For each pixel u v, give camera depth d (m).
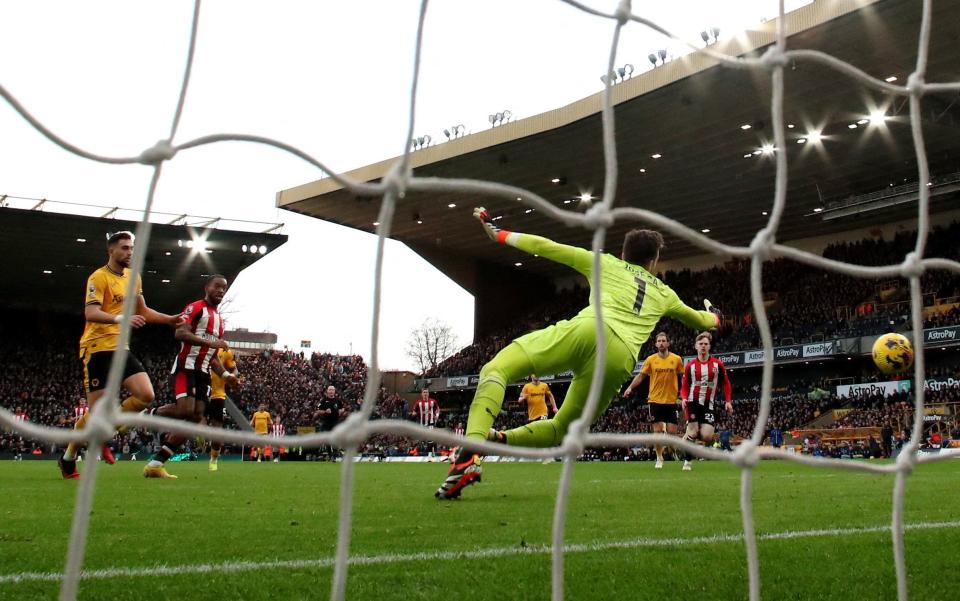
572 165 32.22
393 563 2.78
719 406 35.12
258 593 2.30
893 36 21.94
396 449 30.42
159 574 2.56
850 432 29.22
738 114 26.97
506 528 3.77
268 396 40.38
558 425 5.47
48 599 2.21
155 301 45.41
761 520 4.24
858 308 34.97
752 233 39.66
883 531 3.78
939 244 34.75
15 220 32.28
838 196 34.53
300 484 7.40
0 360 40.28
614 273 5.39
